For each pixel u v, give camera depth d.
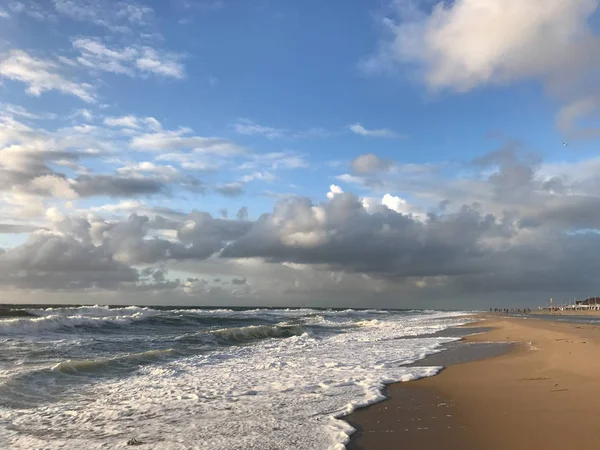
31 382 9.85
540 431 5.93
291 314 54.16
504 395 8.08
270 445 5.65
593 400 7.44
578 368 10.42
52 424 6.94
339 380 10.05
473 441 5.68
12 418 7.29
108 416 7.36
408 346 17.34
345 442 5.71
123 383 10.14
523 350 14.95
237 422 6.79
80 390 9.41
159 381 10.38
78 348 15.87
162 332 24.48
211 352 15.70
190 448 5.63
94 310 38.53
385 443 5.70
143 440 6.03
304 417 6.97
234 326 31.11
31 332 21.17
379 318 49.22
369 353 15.17
